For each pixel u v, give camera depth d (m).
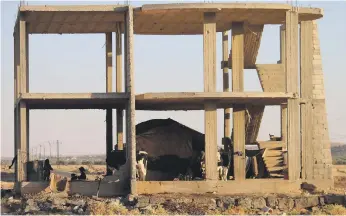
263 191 37.69
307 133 39.69
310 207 35.28
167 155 41.00
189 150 41.16
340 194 36.72
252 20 40.19
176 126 41.41
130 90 37.31
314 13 38.69
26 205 34.72
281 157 41.34
